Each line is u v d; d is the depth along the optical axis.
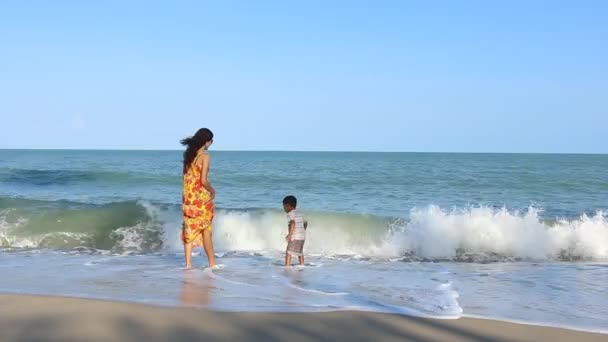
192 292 6.03
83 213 11.27
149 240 10.48
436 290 6.54
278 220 11.02
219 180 27.23
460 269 8.45
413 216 10.72
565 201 19.47
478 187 24.88
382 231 10.69
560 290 6.76
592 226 10.46
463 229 10.22
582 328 4.79
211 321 4.68
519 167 49.62
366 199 19.22
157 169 38.16
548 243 10.04
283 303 5.54
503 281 7.37
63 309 4.96
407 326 4.69
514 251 9.97
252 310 5.13
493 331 4.61
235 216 11.18
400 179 29.22
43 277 6.97
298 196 20.12
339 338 4.29
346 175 32.56
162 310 5.04
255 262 8.72
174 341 4.09
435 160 77.00
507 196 21.00
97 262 8.45
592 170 43.38
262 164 53.25
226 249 10.16
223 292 6.09
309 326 4.61
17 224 10.85
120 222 11.00
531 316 5.29
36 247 10.11
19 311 4.87
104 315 4.78
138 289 6.17
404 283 7.02
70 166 42.97
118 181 24.56
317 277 7.35
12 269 7.69
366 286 6.75
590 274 8.05
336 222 11.08
